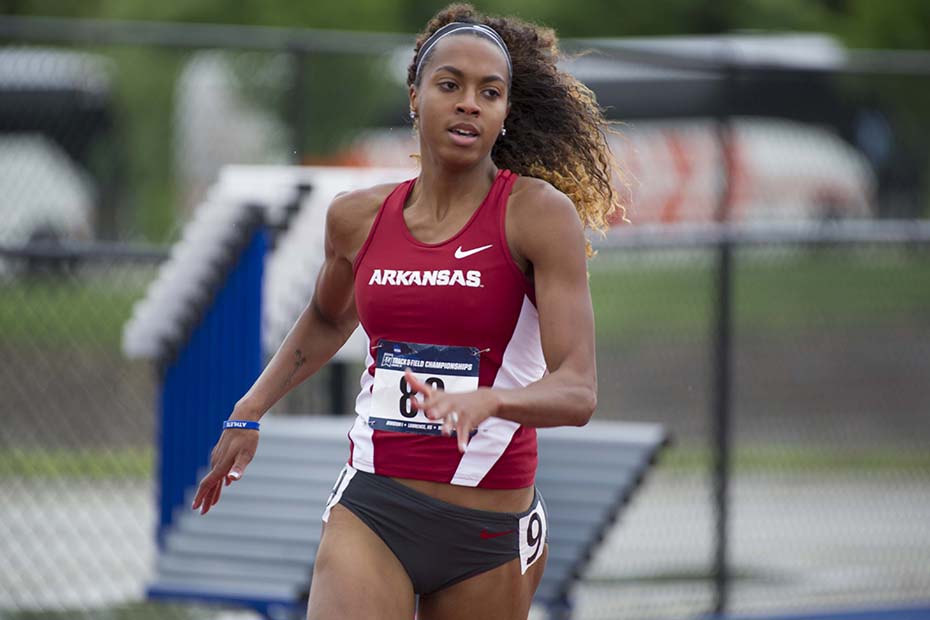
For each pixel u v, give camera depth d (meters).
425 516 13.53
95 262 31.41
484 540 13.66
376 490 13.66
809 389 42.12
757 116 41.53
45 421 35.50
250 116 40.06
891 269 40.22
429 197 13.67
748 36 55.50
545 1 66.44
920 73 31.19
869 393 41.62
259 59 39.06
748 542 32.25
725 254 27.42
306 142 34.84
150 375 36.75
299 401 26.98
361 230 13.98
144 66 41.19
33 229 41.84
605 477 22.56
